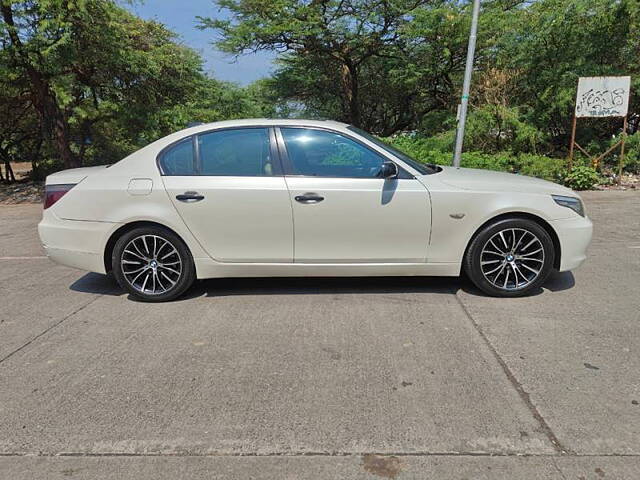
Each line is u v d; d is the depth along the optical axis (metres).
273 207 4.21
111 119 14.42
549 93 12.03
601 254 5.75
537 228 4.27
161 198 4.28
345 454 2.39
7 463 2.38
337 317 4.02
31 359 3.41
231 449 2.45
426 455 2.37
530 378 3.03
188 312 4.20
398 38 16.62
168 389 2.99
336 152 4.31
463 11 14.80
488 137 12.80
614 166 11.83
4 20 10.79
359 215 4.20
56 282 5.15
